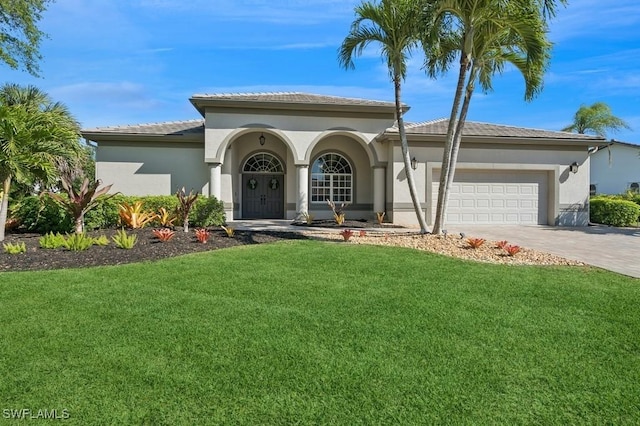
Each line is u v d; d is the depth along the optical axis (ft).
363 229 43.88
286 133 51.88
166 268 22.00
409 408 9.20
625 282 21.01
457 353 12.05
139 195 52.29
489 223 52.90
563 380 10.54
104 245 27.84
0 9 50.24
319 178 59.06
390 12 32.53
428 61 36.96
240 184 58.18
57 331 13.16
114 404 9.19
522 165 52.95
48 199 33.45
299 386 10.04
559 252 30.81
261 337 12.97
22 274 20.27
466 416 8.93
